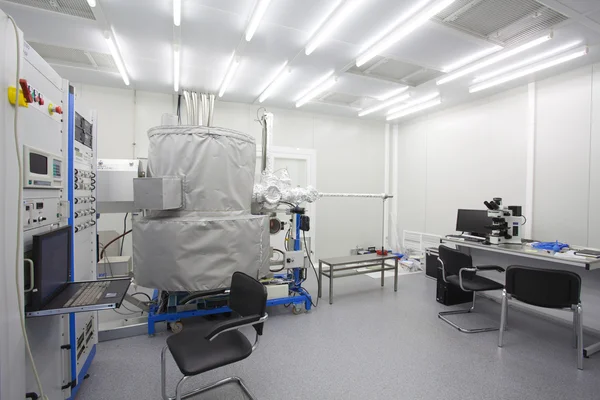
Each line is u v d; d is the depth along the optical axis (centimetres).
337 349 240
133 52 315
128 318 295
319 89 410
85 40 290
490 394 187
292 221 334
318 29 270
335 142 557
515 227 330
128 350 234
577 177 336
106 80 395
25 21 258
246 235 236
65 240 150
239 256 232
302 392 188
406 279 451
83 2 236
